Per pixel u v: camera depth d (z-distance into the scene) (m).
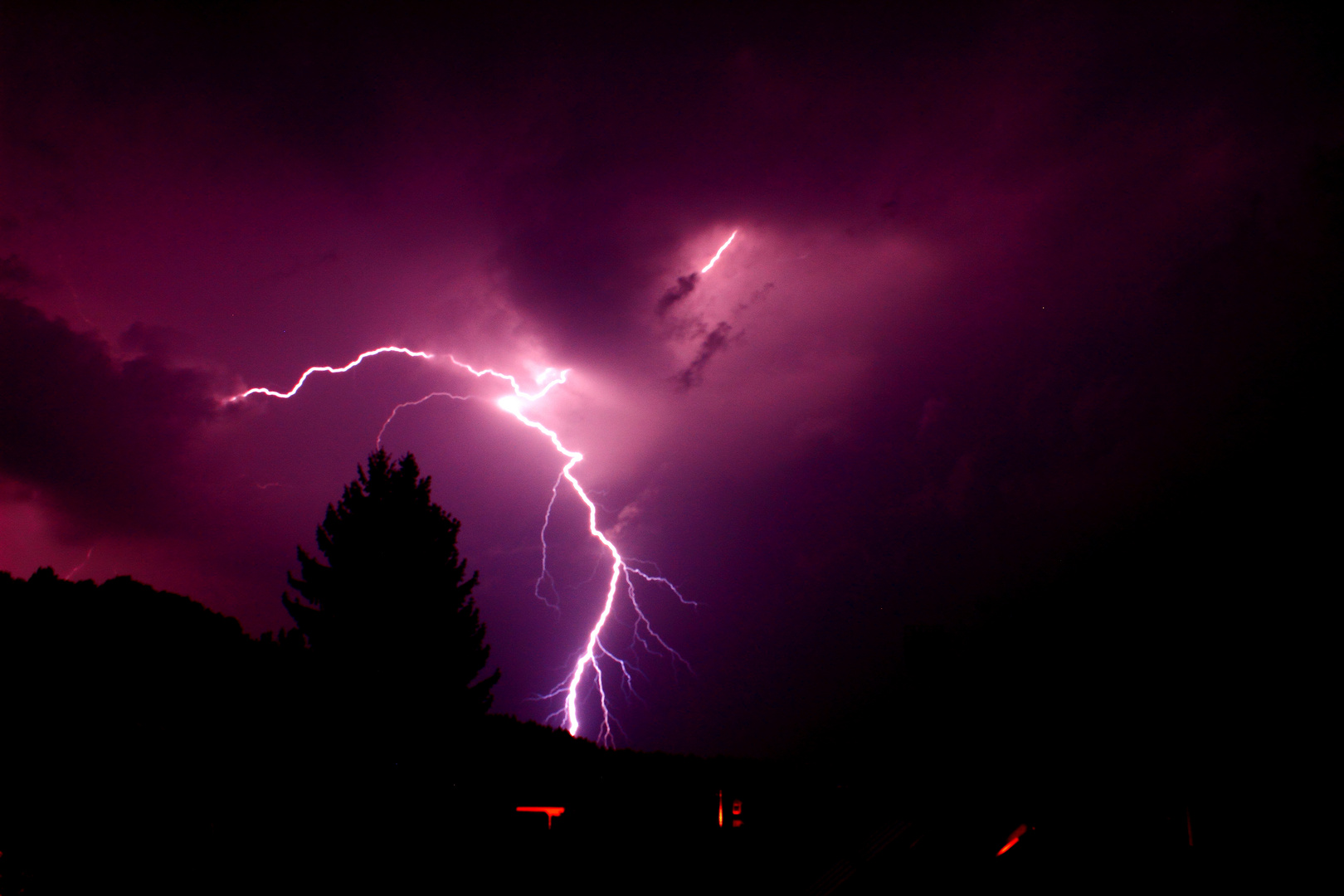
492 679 15.39
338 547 14.79
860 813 8.39
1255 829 6.93
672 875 9.84
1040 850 7.28
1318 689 8.66
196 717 12.93
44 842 8.90
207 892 9.29
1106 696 8.71
